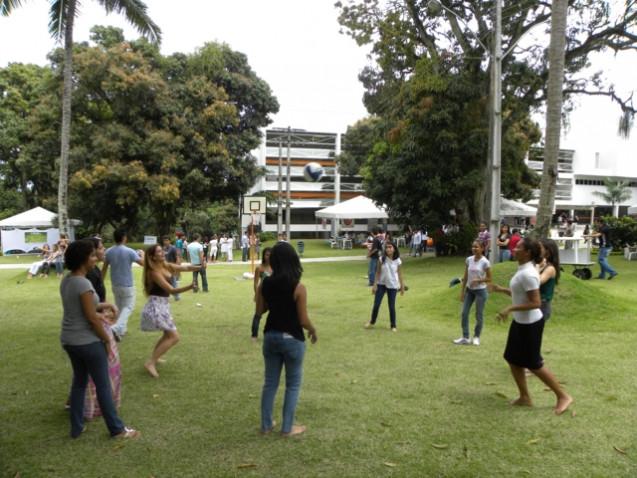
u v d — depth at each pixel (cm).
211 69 3080
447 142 1998
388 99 2230
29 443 436
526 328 485
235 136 3152
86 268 434
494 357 703
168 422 480
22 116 3744
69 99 1706
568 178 5769
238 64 3272
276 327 431
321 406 516
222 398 545
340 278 1733
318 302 1191
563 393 494
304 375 622
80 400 446
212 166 2978
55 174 2831
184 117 2908
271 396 447
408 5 1934
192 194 3080
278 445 427
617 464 390
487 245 1597
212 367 662
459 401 527
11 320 994
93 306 425
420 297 1182
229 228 3841
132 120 2841
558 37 986
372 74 2364
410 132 2064
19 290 1459
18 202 4369
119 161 2758
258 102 3275
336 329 889
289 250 436
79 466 395
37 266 1792
